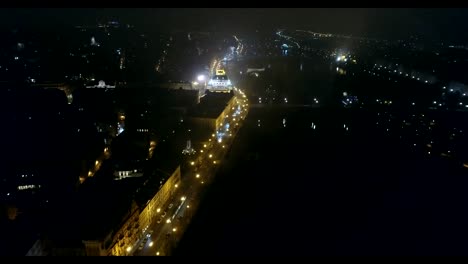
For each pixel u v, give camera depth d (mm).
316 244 123875
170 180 157125
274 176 173250
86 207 127438
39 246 109125
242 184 165750
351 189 162000
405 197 155625
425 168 182750
